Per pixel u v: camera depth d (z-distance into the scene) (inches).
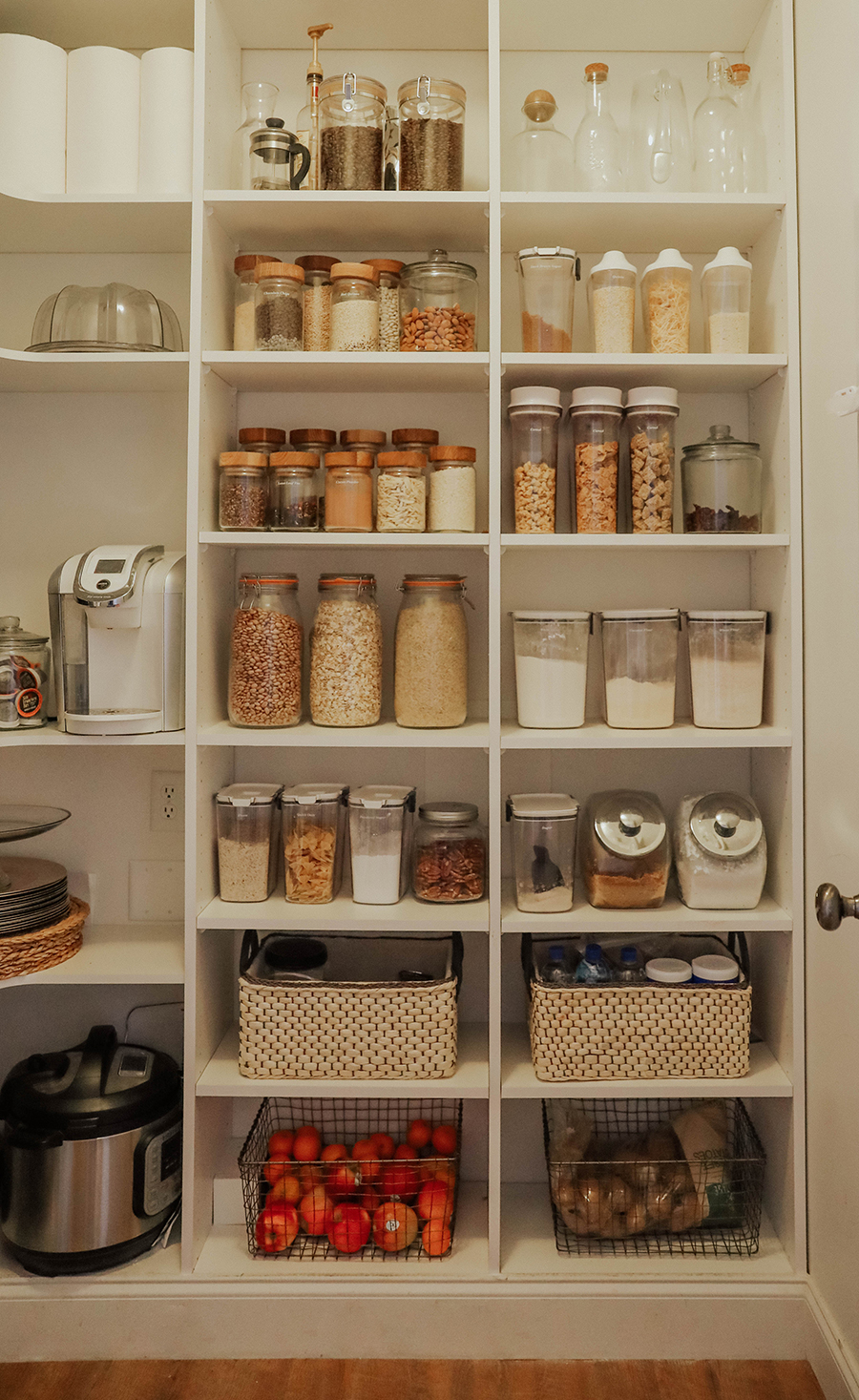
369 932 78.9
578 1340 67.1
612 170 71.0
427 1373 65.9
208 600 70.6
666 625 70.4
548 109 70.6
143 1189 68.1
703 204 67.6
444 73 77.9
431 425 77.9
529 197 66.9
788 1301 66.8
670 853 75.3
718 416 77.6
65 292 71.3
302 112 72.9
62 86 69.1
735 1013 67.4
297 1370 66.2
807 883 67.6
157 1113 69.9
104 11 72.4
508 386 74.2
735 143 70.9
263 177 69.4
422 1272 67.2
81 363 68.4
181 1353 67.4
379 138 69.8
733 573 78.1
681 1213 68.9
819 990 65.3
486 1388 64.4
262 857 70.6
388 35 76.1
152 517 78.5
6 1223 68.9
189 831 67.4
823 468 63.6
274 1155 73.8
